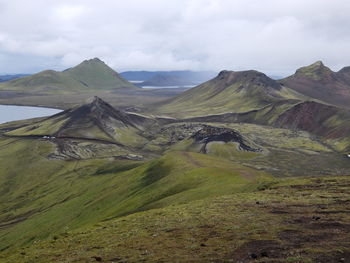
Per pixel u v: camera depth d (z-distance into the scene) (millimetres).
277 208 48062
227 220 43812
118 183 124125
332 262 26328
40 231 104688
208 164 115438
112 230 48500
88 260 35344
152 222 49219
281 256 28672
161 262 31266
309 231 35438
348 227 36000
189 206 57281
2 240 109750
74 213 110750
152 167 122750
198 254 32031
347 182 67500
